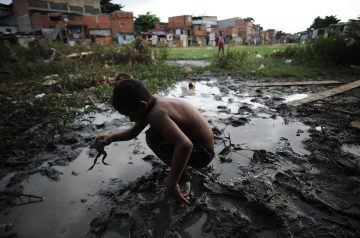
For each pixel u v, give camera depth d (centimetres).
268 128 358
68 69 1017
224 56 1166
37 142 320
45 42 1489
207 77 875
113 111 457
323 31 4244
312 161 255
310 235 159
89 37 3697
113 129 367
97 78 738
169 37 4909
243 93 603
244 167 247
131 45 1213
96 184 224
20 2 3206
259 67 1055
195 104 500
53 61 1126
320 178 223
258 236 161
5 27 3294
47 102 510
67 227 174
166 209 188
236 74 936
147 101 166
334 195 198
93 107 484
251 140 315
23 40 2031
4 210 193
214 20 6062
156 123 159
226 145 301
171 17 5419
